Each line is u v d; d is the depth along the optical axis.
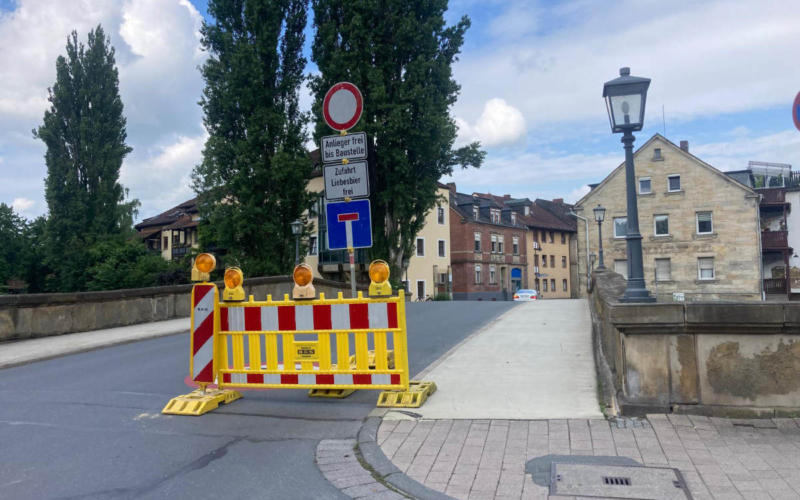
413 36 28.22
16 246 60.66
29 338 13.16
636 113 7.05
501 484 4.27
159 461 4.98
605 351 8.54
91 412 6.62
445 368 8.28
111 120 50.78
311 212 32.53
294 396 7.12
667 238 46.56
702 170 45.88
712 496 3.93
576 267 77.50
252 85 29.89
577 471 4.41
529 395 6.57
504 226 63.94
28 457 5.14
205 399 6.58
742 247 44.62
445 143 28.81
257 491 4.33
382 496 4.20
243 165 30.20
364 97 28.33
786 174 56.94
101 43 50.38
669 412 5.61
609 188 48.31
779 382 5.42
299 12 31.30
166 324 15.99
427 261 53.03
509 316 15.29
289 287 23.52
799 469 4.33
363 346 6.57
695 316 5.51
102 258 45.34
